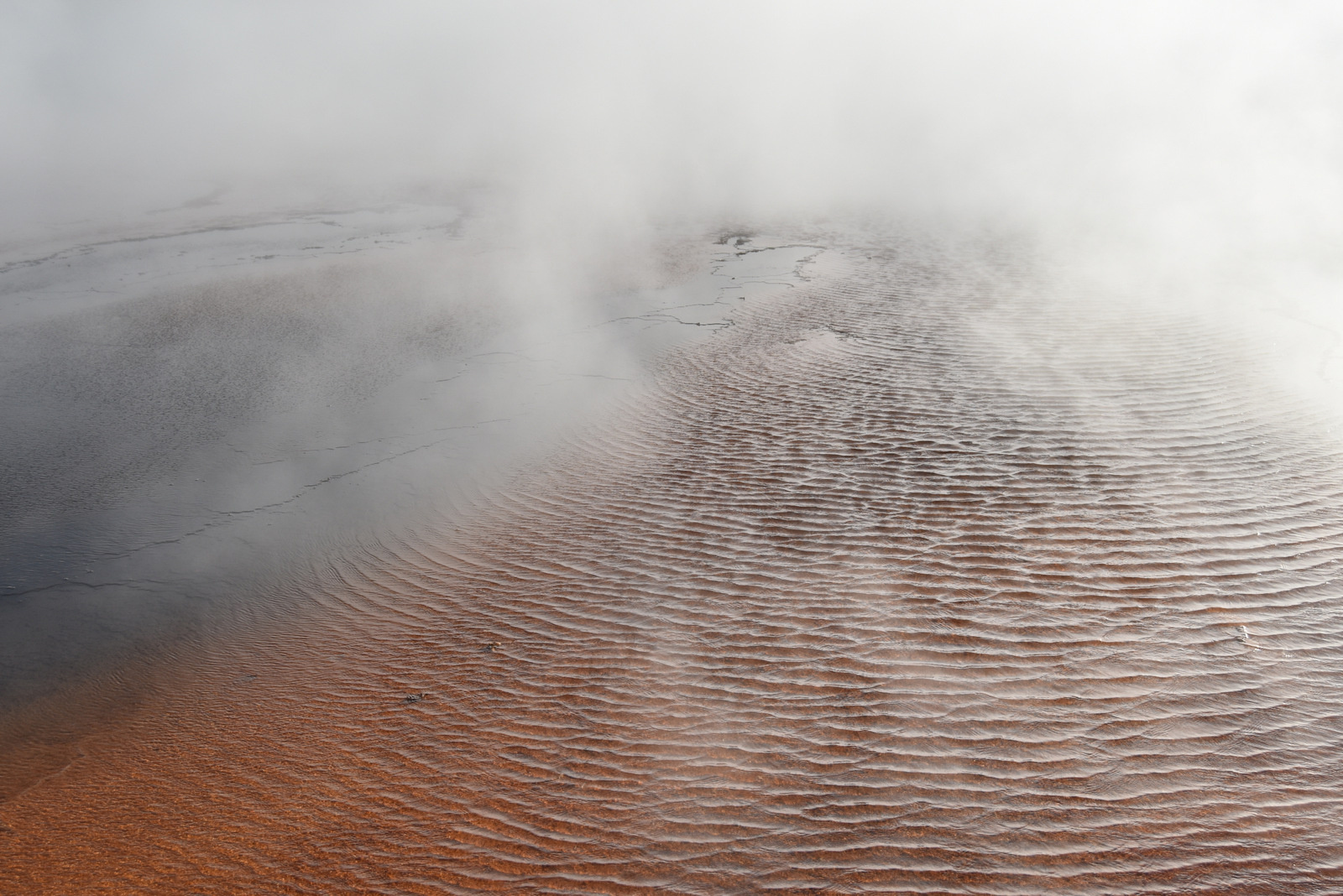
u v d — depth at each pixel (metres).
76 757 5.69
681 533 7.51
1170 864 3.89
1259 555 6.21
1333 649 5.21
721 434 9.48
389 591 7.37
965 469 7.95
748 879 4.00
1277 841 3.97
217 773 5.28
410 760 5.14
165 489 9.66
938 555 6.61
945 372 10.42
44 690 6.53
